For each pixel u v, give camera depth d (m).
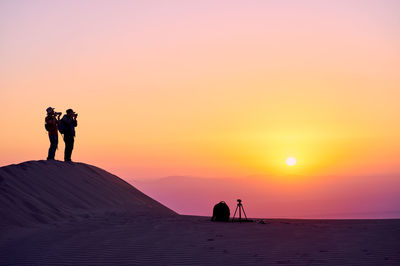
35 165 20.27
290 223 15.49
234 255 10.77
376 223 14.90
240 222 16.11
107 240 12.83
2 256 11.48
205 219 17.42
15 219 15.16
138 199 22.95
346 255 10.41
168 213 21.47
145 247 11.84
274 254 10.73
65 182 20.09
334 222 15.73
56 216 16.45
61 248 12.04
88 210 18.34
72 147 23.44
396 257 10.11
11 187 17.25
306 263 9.91
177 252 11.22
